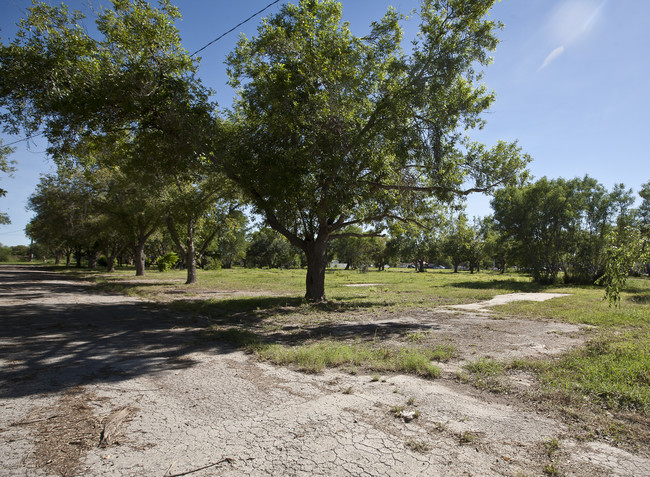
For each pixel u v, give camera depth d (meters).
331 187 12.91
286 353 6.40
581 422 3.91
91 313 11.96
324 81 11.76
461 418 3.99
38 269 49.94
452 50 11.88
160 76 11.53
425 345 7.38
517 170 13.30
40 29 10.46
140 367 5.88
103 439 3.49
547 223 32.91
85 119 10.99
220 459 3.16
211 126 12.25
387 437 3.56
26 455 3.20
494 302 15.78
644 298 17.55
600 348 6.88
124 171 14.01
